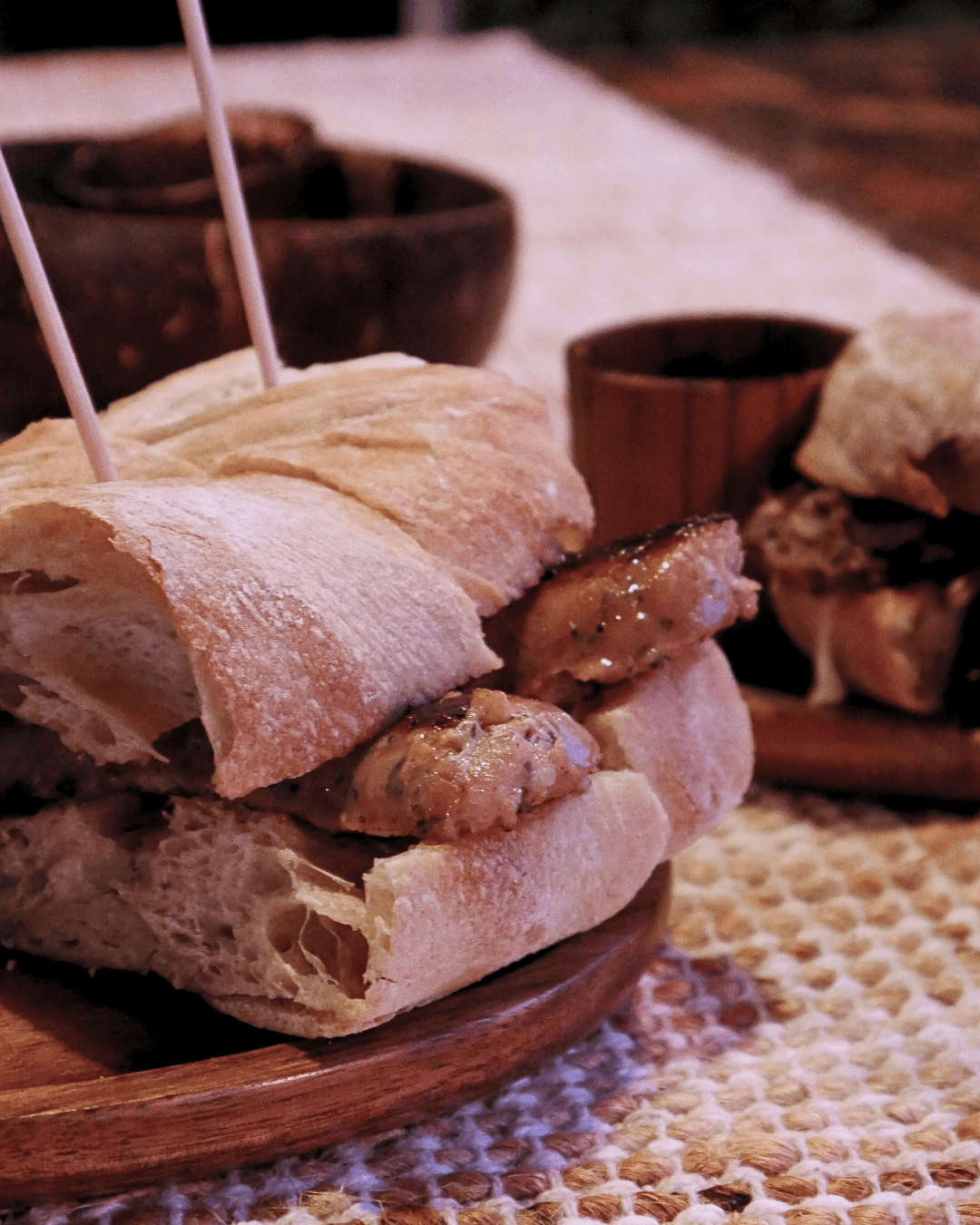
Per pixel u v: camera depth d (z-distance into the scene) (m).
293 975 0.50
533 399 0.56
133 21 1.74
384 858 0.49
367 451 0.54
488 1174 0.50
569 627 0.53
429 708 0.51
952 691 0.62
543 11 1.89
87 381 0.67
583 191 1.20
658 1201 0.49
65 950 0.54
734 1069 0.53
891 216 1.17
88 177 0.73
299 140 0.73
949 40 1.83
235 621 0.49
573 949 0.52
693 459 0.64
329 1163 0.50
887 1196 0.50
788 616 0.63
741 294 0.98
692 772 0.54
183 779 0.52
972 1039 0.54
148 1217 0.49
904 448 0.61
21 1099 0.49
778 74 1.65
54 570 0.50
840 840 0.61
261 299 0.57
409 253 0.67
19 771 0.54
